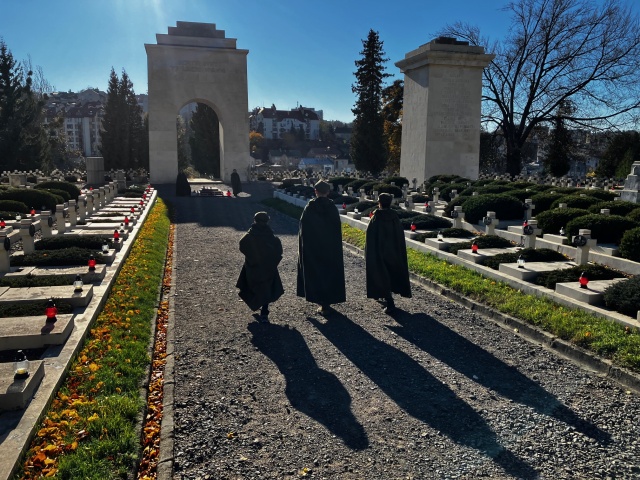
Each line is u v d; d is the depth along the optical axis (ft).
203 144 184.44
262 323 25.48
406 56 112.06
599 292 25.07
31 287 25.40
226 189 110.42
